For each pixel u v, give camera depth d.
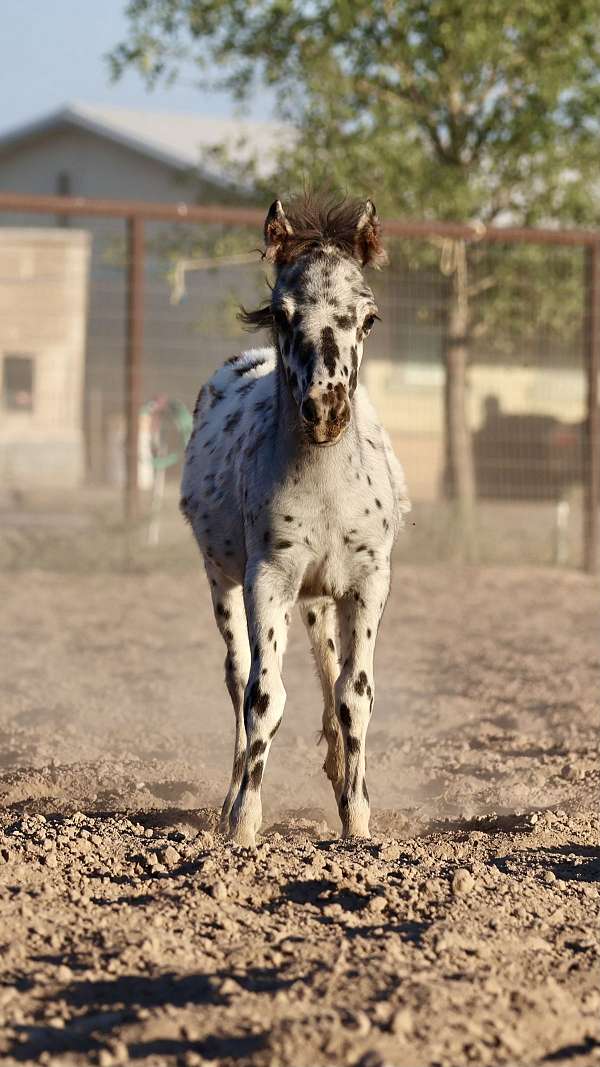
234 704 7.28
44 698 10.15
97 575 16.83
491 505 26.69
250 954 4.57
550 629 13.70
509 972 4.46
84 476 32.47
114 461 31.94
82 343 33.84
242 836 6.13
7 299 33.31
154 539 18.38
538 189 21.70
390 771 8.18
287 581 6.29
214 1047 3.86
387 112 20.34
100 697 10.22
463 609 14.93
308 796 7.53
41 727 9.12
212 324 24.72
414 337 27.23
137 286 16.91
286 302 5.99
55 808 6.98
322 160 20.22
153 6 21.19
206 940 4.73
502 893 5.32
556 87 19.97
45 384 33.59
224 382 8.01
